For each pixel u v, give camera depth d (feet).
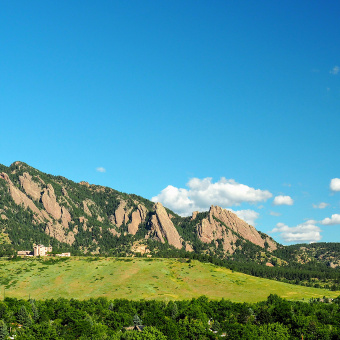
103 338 618.03
